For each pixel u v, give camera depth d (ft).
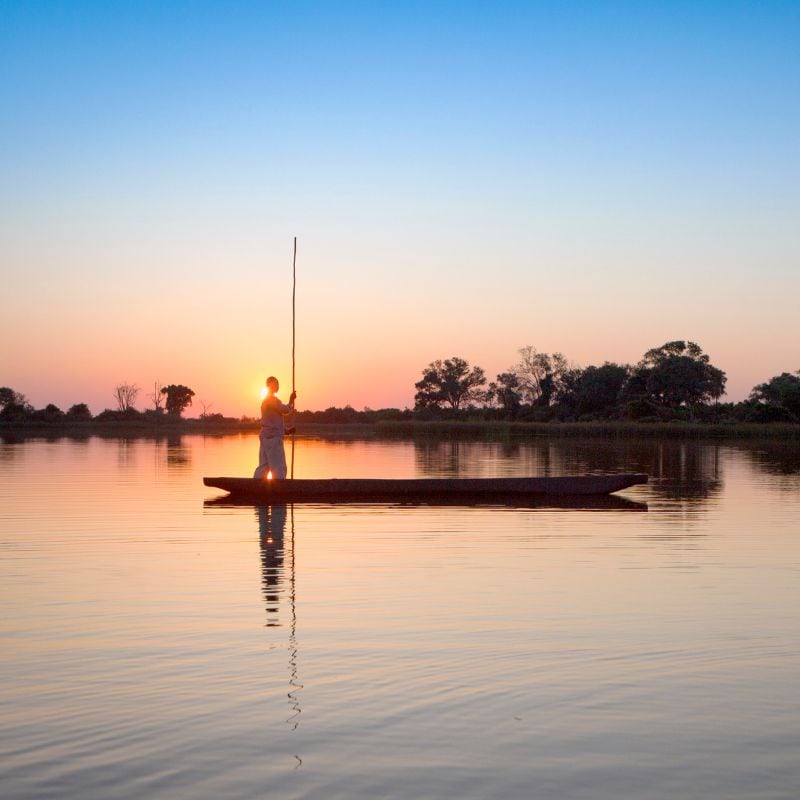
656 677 18.80
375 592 26.84
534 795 13.66
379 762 14.76
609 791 13.79
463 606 24.99
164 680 18.60
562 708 17.04
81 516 45.65
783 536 38.68
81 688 18.12
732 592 26.96
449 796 13.64
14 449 127.13
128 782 14.07
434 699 17.49
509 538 38.09
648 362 297.53
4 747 15.33
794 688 18.13
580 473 78.02
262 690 17.98
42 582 28.32
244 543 36.50
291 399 57.41
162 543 36.50
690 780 14.15
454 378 337.31
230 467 85.35
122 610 24.48
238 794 13.67
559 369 305.94
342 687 18.16
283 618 23.59
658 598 26.09
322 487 55.42
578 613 24.18
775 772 14.40
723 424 200.64
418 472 79.92
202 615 23.90
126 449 128.26
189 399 301.02
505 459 100.37
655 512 47.70
